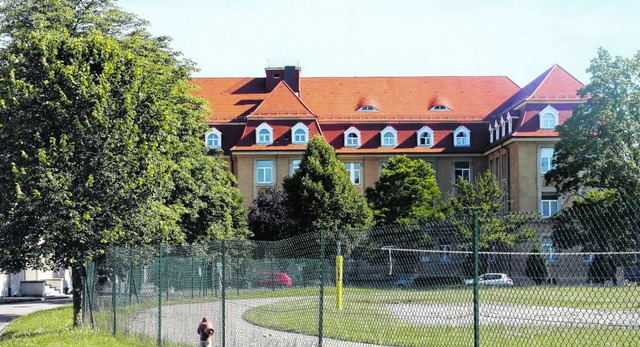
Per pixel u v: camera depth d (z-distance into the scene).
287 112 69.19
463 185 55.00
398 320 10.76
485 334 9.55
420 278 10.44
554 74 63.53
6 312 41.78
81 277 26.19
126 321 21.50
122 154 24.36
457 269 9.90
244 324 15.41
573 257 8.66
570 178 47.84
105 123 23.94
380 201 58.81
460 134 70.94
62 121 23.78
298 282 13.50
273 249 14.61
